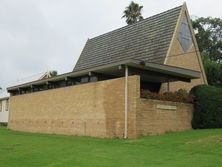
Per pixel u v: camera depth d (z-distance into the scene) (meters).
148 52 30.19
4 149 18.50
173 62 29.62
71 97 28.38
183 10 31.05
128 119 23.00
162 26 30.81
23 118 35.59
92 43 38.97
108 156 15.58
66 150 17.56
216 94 25.48
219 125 25.16
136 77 22.91
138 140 20.91
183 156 15.30
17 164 14.61
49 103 31.25
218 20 57.19
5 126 48.06
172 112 24.58
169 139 20.03
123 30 35.16
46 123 31.41
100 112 25.22
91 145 19.20
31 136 25.78
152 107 23.52
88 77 27.38
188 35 31.66
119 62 23.64
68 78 28.88
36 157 15.97
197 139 18.88
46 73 50.75
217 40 56.66
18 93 38.12
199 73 27.02
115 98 24.11
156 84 28.56
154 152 16.48
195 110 25.75
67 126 28.47
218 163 13.78
